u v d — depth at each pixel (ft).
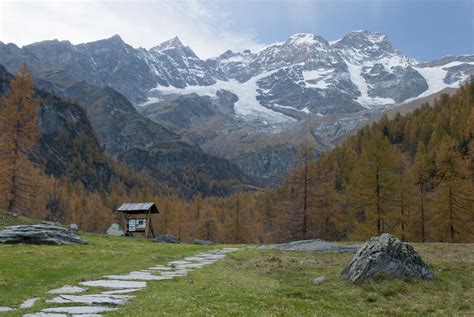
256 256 126.62
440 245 134.41
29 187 220.64
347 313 57.47
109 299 57.72
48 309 51.29
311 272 93.04
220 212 457.27
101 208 423.23
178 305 54.44
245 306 56.44
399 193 216.13
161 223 353.72
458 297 69.41
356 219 260.83
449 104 593.83
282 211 278.46
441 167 278.26
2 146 207.82
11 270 82.23
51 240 137.90
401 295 70.33
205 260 123.24
